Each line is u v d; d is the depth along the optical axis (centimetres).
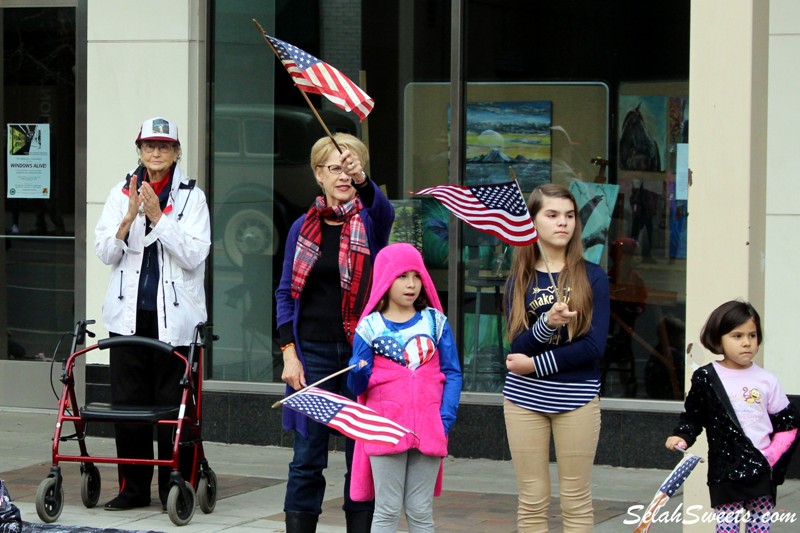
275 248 2428
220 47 2419
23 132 2709
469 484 2086
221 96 2427
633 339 2242
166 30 2394
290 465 1577
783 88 2062
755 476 1402
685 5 2200
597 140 2258
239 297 2444
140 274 1888
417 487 1452
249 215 2438
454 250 2303
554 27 2266
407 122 2345
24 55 2702
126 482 1897
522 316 1438
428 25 2323
